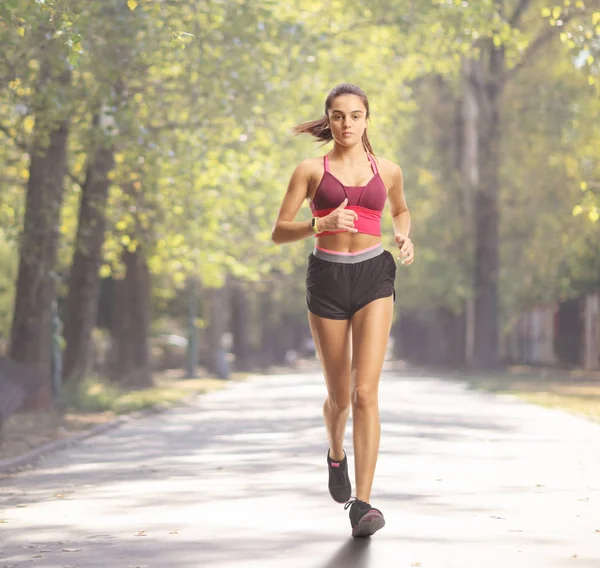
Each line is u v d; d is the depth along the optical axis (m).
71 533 15.09
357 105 13.38
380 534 14.49
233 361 118.06
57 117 35.50
